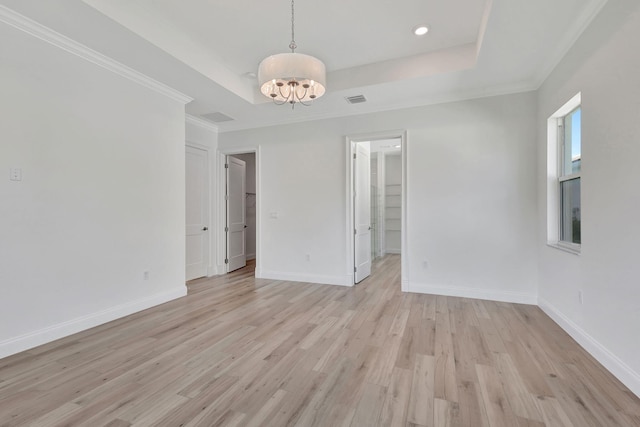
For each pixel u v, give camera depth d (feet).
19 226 8.22
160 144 12.50
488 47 9.53
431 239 13.73
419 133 13.89
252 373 7.18
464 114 13.15
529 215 12.27
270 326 10.11
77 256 9.58
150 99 12.04
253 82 14.19
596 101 7.58
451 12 9.16
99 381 6.83
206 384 6.72
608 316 7.16
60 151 9.13
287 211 16.75
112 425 5.43
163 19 9.53
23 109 8.30
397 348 8.44
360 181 16.85
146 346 8.61
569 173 10.43
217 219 18.52
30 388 6.54
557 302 10.14
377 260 23.72
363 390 6.48
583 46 8.18
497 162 12.69
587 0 7.40
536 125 12.13
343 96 13.39
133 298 11.39
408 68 11.77
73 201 9.48
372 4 8.82
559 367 7.32
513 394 6.28
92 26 8.48
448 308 11.80
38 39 8.57
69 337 9.17
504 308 11.76
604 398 6.11
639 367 6.11
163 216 12.66
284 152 16.79
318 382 6.79
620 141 6.66
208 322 10.48
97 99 10.13
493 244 12.79
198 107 14.79
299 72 7.45
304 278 16.39
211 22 9.71
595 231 7.69
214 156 18.34
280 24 9.80
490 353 8.09
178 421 5.53
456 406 5.91
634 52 6.18
